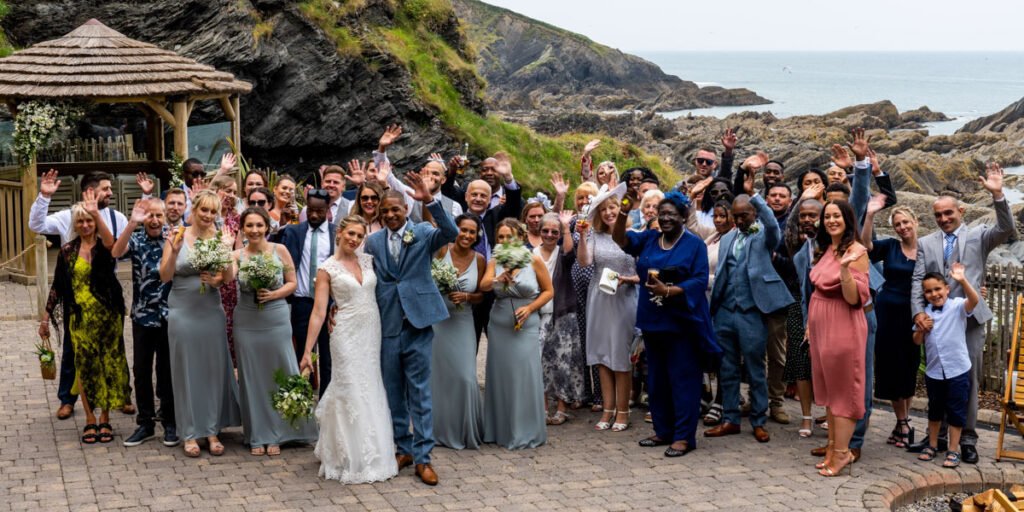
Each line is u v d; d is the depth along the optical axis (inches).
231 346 386.3
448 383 355.3
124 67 597.9
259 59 916.0
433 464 339.6
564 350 390.9
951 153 2691.9
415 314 320.5
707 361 358.3
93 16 872.9
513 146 1128.2
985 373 444.8
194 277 334.6
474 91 1154.0
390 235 326.6
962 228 365.1
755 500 309.4
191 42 893.8
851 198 363.3
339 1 1007.0
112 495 303.0
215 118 911.7
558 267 390.6
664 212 349.7
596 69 5457.7
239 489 310.3
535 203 401.7
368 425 320.5
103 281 343.0
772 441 368.8
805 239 366.6
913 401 422.0
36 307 546.3
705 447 361.7
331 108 973.2
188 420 337.1
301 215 405.1
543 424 362.0
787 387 430.0
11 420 370.9
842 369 329.4
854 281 323.6
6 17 851.4
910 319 358.9
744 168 424.2
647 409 411.2
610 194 368.8
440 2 1163.3
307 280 374.3
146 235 342.0
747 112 3368.6
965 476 335.3
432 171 389.4
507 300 356.2
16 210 611.5
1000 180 356.8
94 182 351.3
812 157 2126.0
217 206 336.8
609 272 357.1
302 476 323.0
